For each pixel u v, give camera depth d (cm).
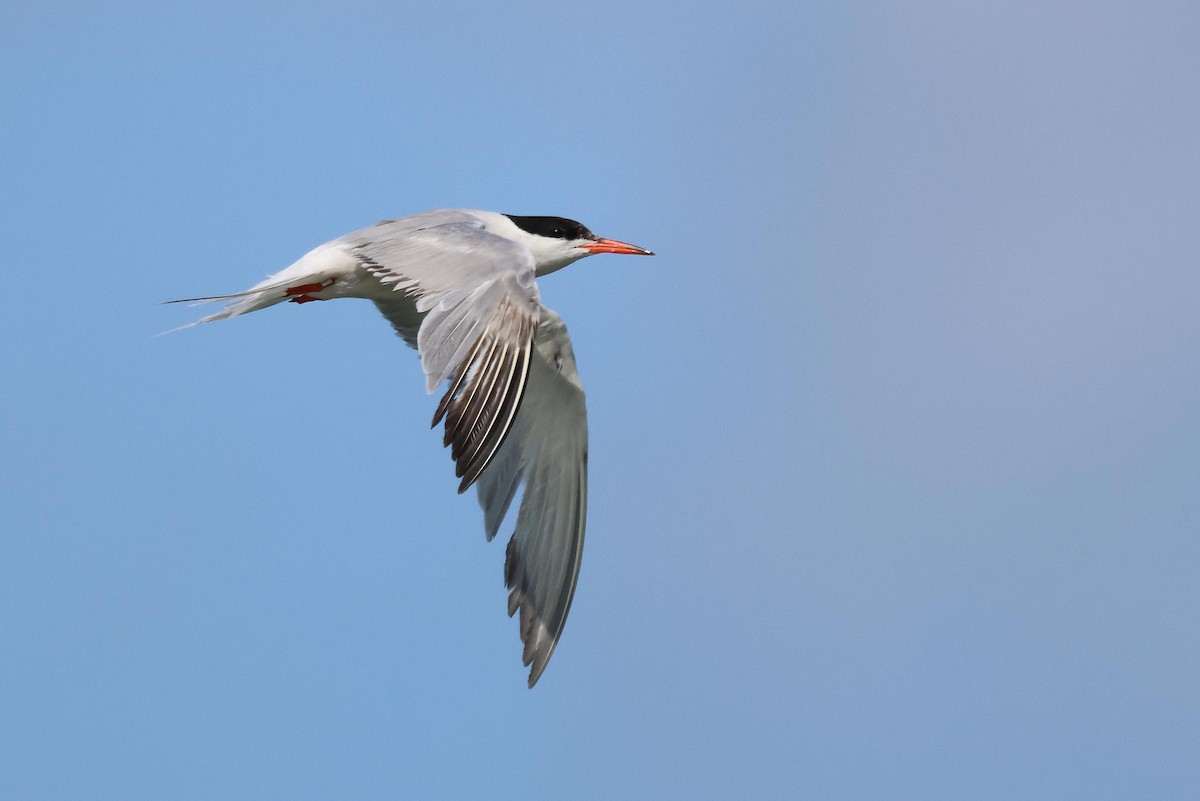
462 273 1040
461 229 1114
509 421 980
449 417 970
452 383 986
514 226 1445
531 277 1026
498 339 997
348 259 1202
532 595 1370
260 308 1230
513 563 1373
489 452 969
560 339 1308
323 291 1234
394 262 1096
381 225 1224
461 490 959
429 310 1030
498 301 1010
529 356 993
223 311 1214
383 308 1303
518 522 1372
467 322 1003
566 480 1370
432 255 1082
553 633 1362
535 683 1365
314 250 1216
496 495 1366
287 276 1205
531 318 1003
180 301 1209
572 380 1330
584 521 1364
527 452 1370
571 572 1365
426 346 992
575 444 1362
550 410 1354
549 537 1373
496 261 1042
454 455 960
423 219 1230
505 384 988
